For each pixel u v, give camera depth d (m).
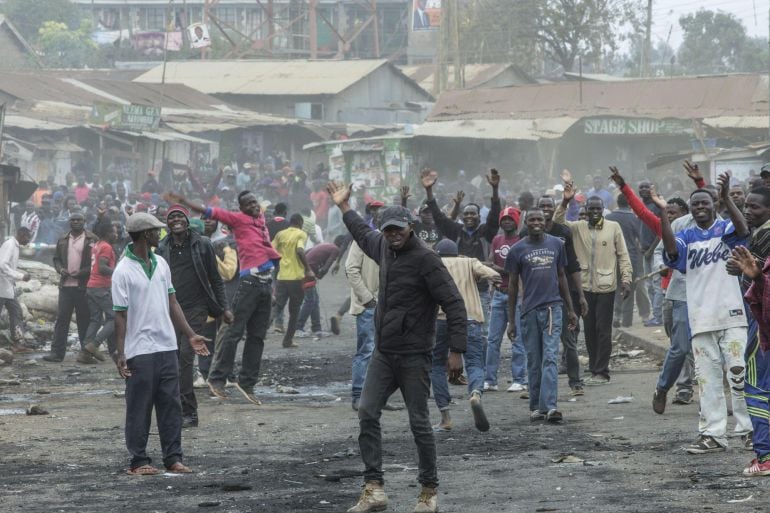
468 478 17.03
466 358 22.42
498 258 27.34
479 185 87.81
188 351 22.64
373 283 24.97
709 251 18.50
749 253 15.57
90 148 83.94
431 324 15.50
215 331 28.64
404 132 98.81
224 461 18.89
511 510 14.69
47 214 57.66
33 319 41.16
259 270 26.22
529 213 23.14
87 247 34.91
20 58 144.62
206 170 89.88
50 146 78.88
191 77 120.44
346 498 15.74
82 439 21.20
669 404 24.42
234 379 28.78
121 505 15.36
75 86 96.81
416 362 15.25
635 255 36.94
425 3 161.38
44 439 21.19
